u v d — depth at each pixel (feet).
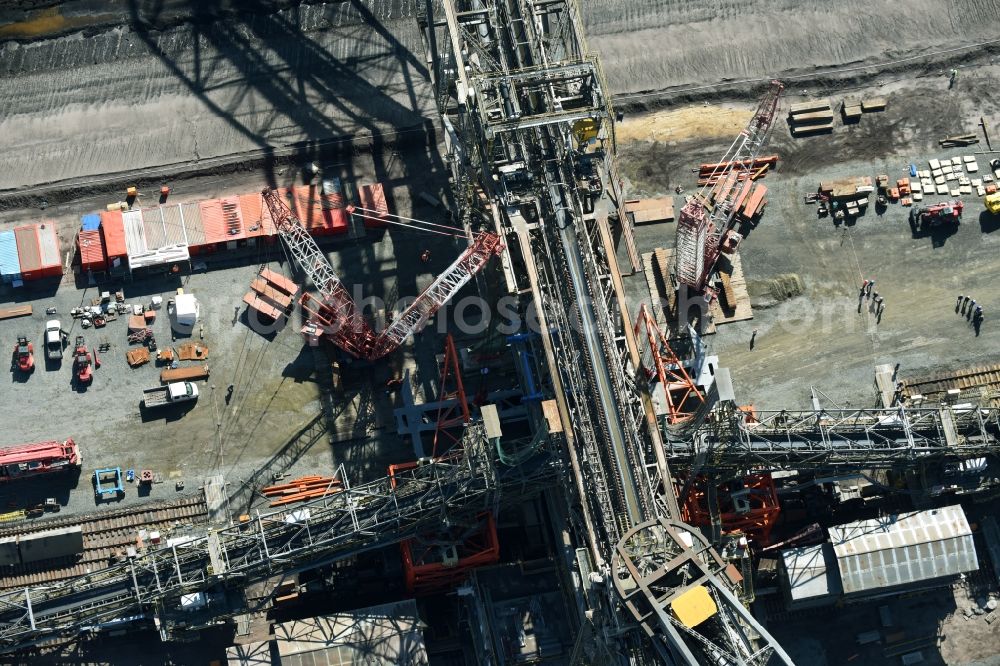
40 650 589.32
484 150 570.05
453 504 573.33
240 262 631.56
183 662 592.60
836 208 650.84
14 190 638.94
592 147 580.71
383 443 617.21
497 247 580.30
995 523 615.98
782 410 593.83
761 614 603.26
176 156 645.92
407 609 582.35
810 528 604.49
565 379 564.30
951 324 640.58
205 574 568.41
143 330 621.31
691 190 651.25
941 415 583.99
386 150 649.61
